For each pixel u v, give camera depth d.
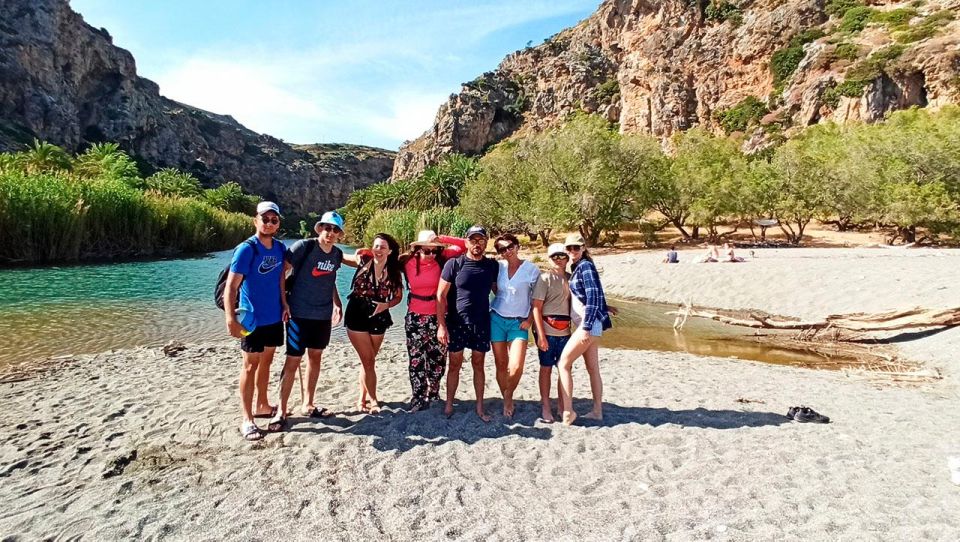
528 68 154.25
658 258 26.55
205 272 25.22
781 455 4.54
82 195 31.98
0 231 26.59
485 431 5.17
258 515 3.55
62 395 6.57
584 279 5.31
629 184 39.69
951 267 16.98
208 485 3.99
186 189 86.12
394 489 3.95
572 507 3.69
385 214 52.12
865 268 17.70
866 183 33.50
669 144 85.88
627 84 104.38
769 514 3.52
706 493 3.85
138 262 31.06
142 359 8.78
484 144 135.62
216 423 5.34
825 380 8.19
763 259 22.30
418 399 5.77
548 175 40.00
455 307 5.48
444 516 3.57
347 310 5.59
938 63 60.44
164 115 138.88
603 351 10.62
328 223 5.10
